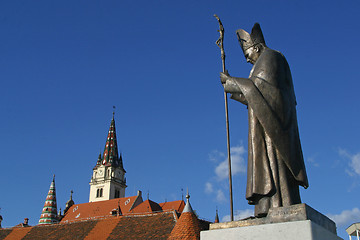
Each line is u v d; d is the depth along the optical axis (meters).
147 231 49.78
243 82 7.79
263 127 7.43
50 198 101.75
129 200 105.69
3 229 65.31
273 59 7.82
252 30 8.62
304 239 6.03
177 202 95.69
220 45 9.16
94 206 108.56
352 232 20.64
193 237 41.16
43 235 60.03
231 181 8.23
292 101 7.75
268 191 7.12
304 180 7.23
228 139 8.48
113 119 152.75
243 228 6.62
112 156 142.75
